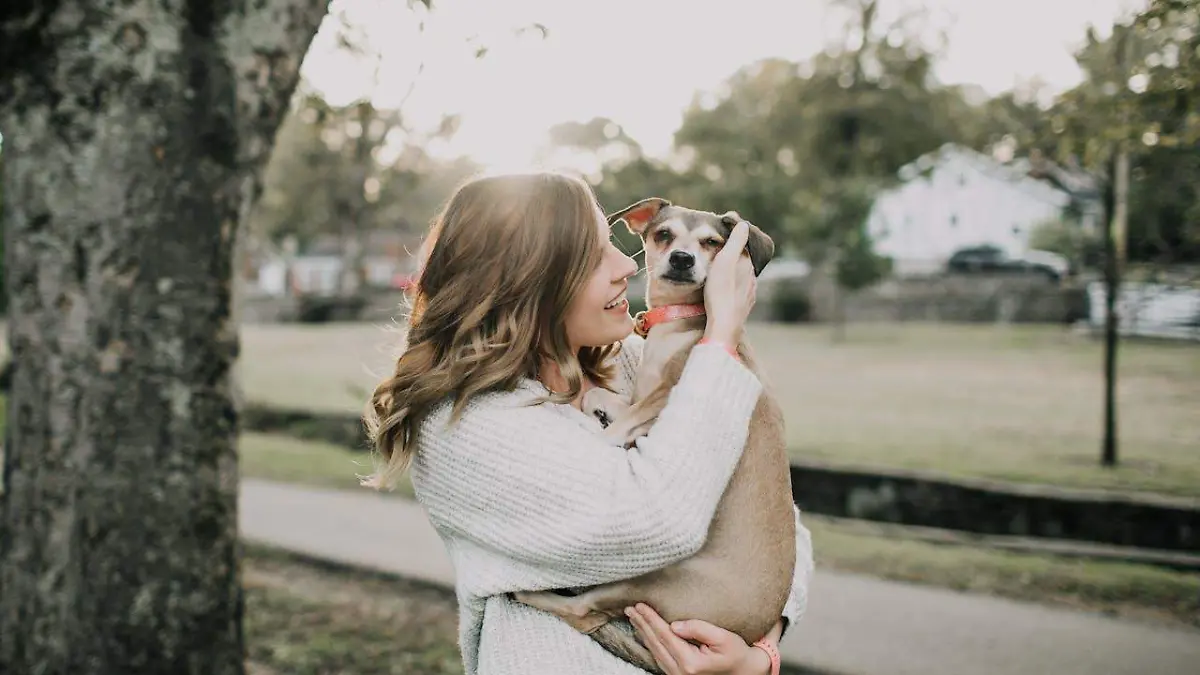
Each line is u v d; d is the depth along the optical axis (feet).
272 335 92.38
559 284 5.86
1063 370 55.36
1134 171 27.48
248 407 43.80
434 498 5.84
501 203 5.82
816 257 86.48
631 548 5.29
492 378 5.62
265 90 9.86
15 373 9.58
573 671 5.51
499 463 5.49
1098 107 22.54
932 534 24.63
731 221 8.35
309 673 15.35
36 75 9.09
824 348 71.97
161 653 9.53
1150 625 17.70
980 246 108.88
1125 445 33.12
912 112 115.34
